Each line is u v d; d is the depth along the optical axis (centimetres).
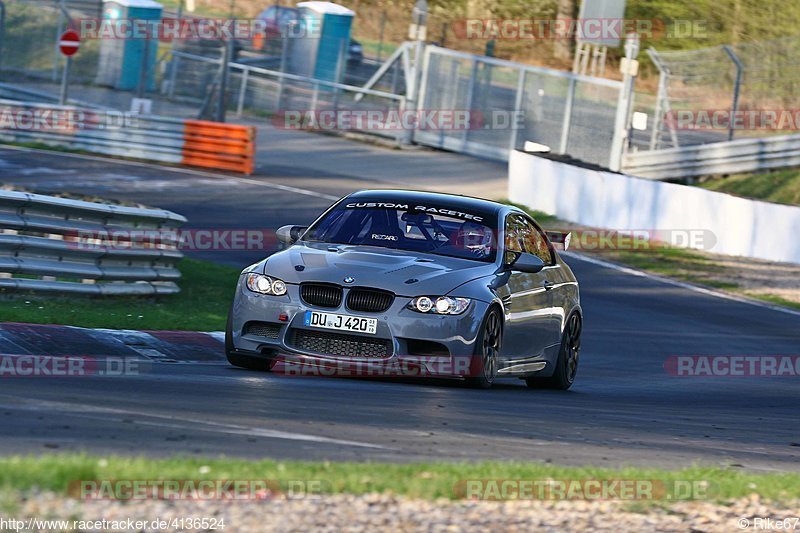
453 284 3203
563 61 17525
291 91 13350
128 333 3781
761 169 11031
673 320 6131
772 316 6525
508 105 11950
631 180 8812
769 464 2511
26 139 10638
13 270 4231
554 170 9375
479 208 3656
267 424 2325
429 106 12250
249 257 6638
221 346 3900
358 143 12181
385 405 2780
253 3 17250
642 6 18438
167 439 2048
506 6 18400
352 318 3122
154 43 13638
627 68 11088
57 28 13375
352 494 1692
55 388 2591
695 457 2489
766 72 12531
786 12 18275
